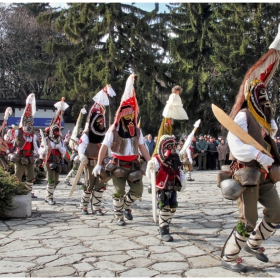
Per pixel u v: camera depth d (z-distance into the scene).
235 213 7.49
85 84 27.19
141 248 5.08
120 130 6.12
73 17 27.05
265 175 4.06
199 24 31.56
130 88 6.11
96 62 27.22
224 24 28.47
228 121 3.96
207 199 9.27
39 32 38.25
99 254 4.81
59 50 28.03
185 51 28.27
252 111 4.06
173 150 5.61
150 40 27.55
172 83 29.48
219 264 4.47
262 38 29.59
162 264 4.46
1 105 23.36
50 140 8.40
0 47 37.44
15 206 6.90
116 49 26.38
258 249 4.47
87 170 7.11
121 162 6.14
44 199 9.11
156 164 5.59
